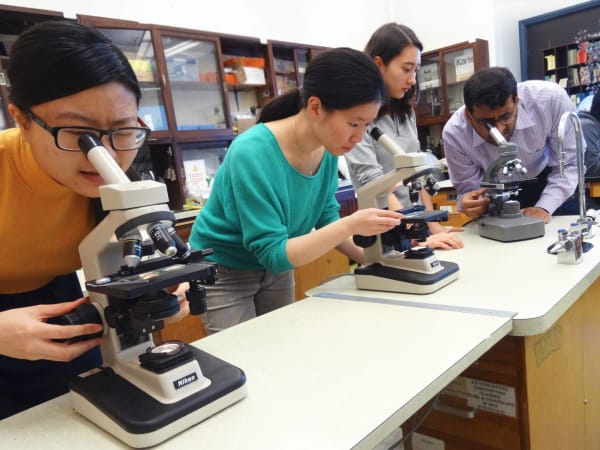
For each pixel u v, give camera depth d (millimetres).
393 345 829
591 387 1312
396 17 5688
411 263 1184
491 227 1588
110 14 3326
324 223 1481
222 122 3723
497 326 864
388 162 1850
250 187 1117
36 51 636
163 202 639
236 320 1356
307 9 4730
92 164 651
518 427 1026
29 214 835
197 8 3840
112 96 670
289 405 661
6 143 784
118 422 611
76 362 1028
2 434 657
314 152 1265
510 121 1667
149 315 642
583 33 5129
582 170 1404
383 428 594
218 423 634
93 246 705
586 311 1263
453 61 5199
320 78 1082
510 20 5391
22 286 970
